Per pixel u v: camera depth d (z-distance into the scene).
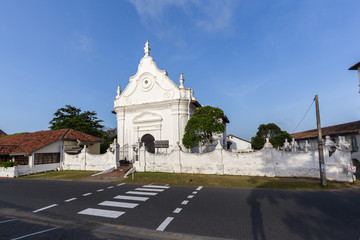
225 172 16.39
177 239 5.55
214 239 5.50
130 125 25.19
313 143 30.89
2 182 15.78
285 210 7.74
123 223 6.67
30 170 19.66
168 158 18.31
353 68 20.14
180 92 23.22
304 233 5.76
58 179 16.39
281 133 32.56
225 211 7.71
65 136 23.09
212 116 18.98
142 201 9.28
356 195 9.96
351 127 24.59
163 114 23.78
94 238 5.62
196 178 14.98
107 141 35.22
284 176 14.76
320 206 8.20
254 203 8.74
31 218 7.28
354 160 23.05
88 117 35.00
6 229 6.28
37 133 26.14
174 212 7.67
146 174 17.25
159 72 24.59
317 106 12.64
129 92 25.70
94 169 21.00
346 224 6.35
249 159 15.83
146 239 5.58
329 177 13.47
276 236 5.60
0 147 21.16
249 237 5.57
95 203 9.05
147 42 26.06
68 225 6.57
